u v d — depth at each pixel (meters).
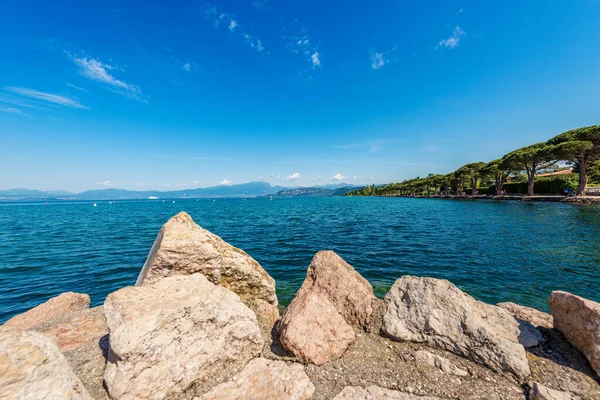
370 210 54.16
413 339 5.77
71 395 3.06
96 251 17.86
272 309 7.19
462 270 13.08
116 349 3.75
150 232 26.59
